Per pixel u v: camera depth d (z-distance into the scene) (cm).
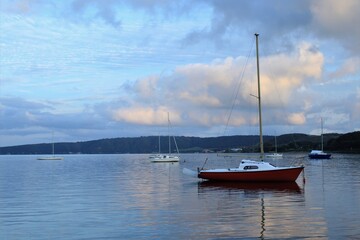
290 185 4000
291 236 1697
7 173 7269
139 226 1977
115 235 1802
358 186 3831
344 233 1739
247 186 3975
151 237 1741
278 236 1702
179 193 3434
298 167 4109
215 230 1838
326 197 2969
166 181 4875
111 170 8188
